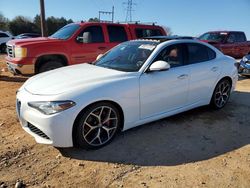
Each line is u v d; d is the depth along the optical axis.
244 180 3.48
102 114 4.11
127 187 3.30
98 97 3.93
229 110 6.03
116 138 4.50
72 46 8.40
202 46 5.59
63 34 8.84
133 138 4.52
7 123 5.06
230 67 5.98
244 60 9.86
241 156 4.07
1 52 23.64
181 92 5.04
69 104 3.73
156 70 4.46
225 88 6.04
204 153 4.12
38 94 3.90
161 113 4.84
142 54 4.83
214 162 3.88
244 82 9.20
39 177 3.48
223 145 4.40
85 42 8.59
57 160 3.86
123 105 4.23
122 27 9.33
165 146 4.30
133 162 3.83
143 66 4.56
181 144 4.38
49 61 8.22
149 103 4.57
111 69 4.67
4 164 3.74
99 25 8.91
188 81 5.11
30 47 7.88
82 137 3.91
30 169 3.64
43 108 3.73
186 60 5.20
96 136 4.07
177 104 5.06
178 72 4.94
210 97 5.71
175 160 3.91
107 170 3.64
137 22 10.12
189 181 3.43
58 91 3.85
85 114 3.87
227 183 3.41
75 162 3.81
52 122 3.69
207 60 5.60
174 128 4.97
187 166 3.76
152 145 4.32
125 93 4.22
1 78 9.52
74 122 3.83
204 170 3.67
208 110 5.98
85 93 3.85
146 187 3.30
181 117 5.52
